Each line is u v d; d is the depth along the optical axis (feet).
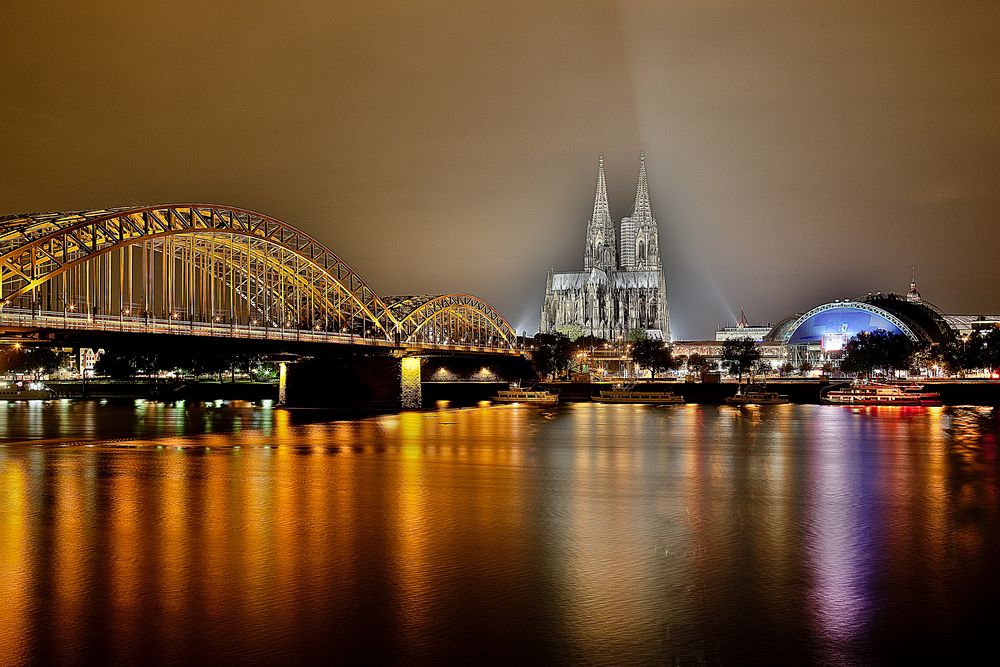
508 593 163.02
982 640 140.77
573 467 321.93
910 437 439.63
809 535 208.54
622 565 181.37
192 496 253.44
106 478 286.66
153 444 388.37
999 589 165.48
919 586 167.84
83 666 130.41
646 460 344.90
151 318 382.63
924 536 207.62
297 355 620.90
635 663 132.77
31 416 554.87
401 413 609.01
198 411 606.96
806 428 495.41
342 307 600.80
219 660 132.57
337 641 139.85
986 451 377.09
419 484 278.26
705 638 142.00
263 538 201.46
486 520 223.30
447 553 189.78
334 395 630.74
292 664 131.64
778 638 141.79
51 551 188.85
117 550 189.98
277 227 507.30
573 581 169.99
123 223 383.86
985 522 223.51
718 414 618.03
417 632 143.54
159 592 161.68
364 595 160.76
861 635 143.02
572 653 135.95
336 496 255.50
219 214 454.40
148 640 139.64
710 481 290.35
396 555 187.73
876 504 248.73
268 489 266.57
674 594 162.91
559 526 217.15
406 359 653.71
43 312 342.85
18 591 161.99
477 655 135.33
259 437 421.59
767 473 309.63
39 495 254.06
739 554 190.60
